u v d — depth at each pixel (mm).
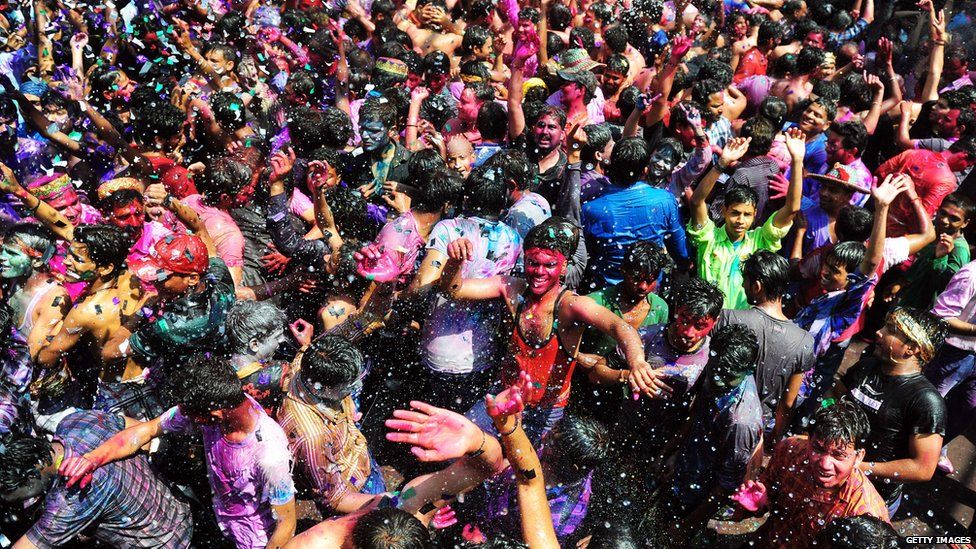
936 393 3074
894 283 4969
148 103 4699
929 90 6812
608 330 3025
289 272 4129
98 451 2732
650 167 4500
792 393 3531
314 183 3900
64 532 2705
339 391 2850
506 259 3580
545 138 4480
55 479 2693
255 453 2688
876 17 9562
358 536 2119
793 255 4434
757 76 6422
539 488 2357
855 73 6488
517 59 4730
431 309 3627
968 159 5492
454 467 2545
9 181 3576
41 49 5449
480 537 3027
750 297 3549
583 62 5531
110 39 5824
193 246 3197
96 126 4617
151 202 3646
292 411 2865
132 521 2865
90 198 4598
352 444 2973
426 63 5648
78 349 3352
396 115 4684
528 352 3189
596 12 7402
